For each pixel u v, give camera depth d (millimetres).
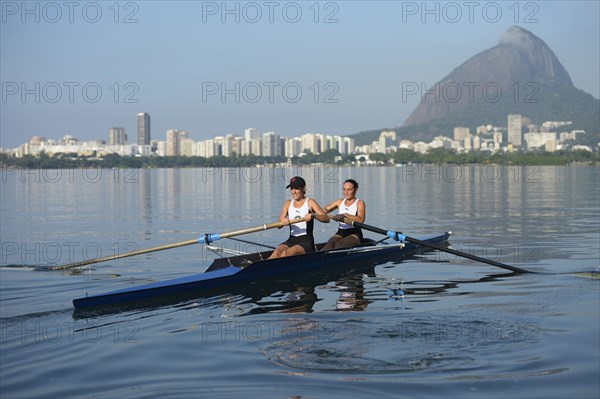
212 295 9695
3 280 11148
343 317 8031
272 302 9125
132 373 6051
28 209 28750
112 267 12609
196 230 19406
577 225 19594
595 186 47219
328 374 5906
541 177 70438
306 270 11773
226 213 25531
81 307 8938
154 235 18219
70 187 52969
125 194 41312
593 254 13586
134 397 5441
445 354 6430
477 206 27953
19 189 49438
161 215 24953
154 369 6152
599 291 9641
